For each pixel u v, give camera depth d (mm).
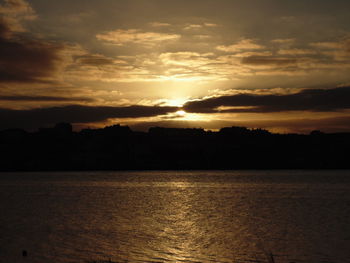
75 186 170125
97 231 52750
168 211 77062
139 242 45844
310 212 73188
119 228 55406
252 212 74312
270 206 85062
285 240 46500
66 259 38312
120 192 132875
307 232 51406
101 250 41938
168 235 50156
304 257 38969
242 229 54344
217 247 43406
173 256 39719
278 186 160375
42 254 40000
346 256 39062
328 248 42188
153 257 39312
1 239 46906
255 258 38906
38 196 116375
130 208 82875
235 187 156000
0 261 37438
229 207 83938
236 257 39281
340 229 53406
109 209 80938
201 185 171250
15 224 58875
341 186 157875
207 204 90938
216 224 59188
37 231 52594
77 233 51188
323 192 126562
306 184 172375
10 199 105938
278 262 37375
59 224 59062
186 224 59344
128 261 37844
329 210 76375
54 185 177625
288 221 61500
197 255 40062
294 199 101875
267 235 49688
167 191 136375
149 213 73875
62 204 91812
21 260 37812
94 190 143750
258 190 137250
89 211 77125
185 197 111062
